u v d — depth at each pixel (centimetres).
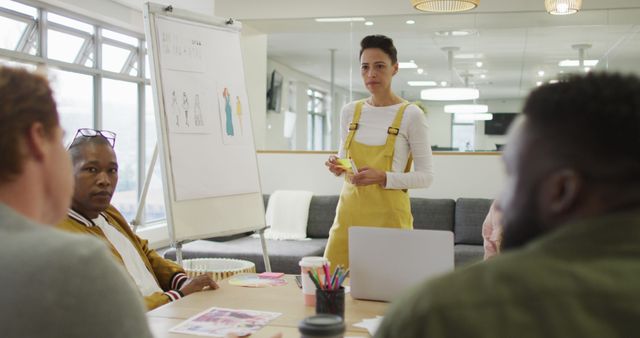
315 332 140
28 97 94
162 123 320
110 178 243
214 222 336
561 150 65
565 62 606
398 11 597
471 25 623
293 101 695
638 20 577
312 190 614
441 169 583
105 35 659
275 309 203
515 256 66
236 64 372
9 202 94
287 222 575
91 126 644
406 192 286
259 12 618
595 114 63
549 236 66
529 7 568
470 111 629
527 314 61
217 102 353
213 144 346
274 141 704
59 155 99
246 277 256
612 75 67
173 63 331
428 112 639
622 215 63
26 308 84
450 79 632
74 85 614
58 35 583
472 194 578
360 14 604
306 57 684
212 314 195
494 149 625
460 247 520
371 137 288
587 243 63
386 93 291
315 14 611
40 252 86
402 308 66
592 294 60
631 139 62
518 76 620
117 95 690
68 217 234
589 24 596
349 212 283
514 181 70
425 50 636
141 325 91
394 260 210
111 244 240
